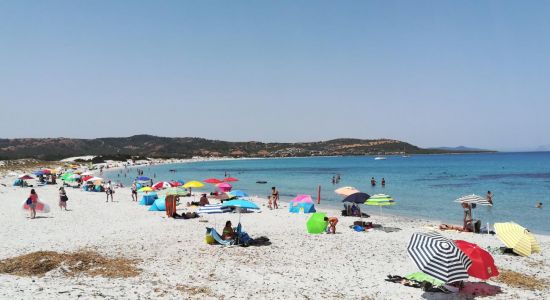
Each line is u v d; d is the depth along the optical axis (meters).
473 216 32.34
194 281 12.95
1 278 11.37
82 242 19.22
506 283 13.61
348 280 13.70
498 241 21.17
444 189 55.50
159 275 13.55
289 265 15.61
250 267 15.18
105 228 23.55
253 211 32.50
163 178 90.19
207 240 19.25
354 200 23.30
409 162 180.38
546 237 23.52
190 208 33.84
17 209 31.44
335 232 23.06
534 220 30.50
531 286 13.36
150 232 22.23
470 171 102.00
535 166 123.81
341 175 93.69
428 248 11.73
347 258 16.91
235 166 165.50
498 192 50.72
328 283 13.28
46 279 12.05
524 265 16.38
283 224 26.06
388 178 80.19
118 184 61.50
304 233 22.75
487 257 12.24
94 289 10.75
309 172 110.19
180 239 20.30
